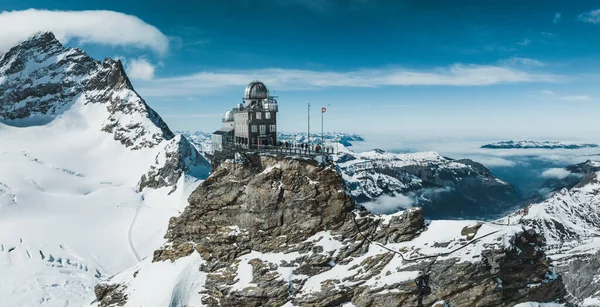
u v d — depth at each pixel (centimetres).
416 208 7888
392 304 6869
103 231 19188
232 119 11300
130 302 8625
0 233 17775
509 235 7225
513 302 7081
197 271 8481
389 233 7869
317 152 8719
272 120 9862
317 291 7431
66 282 15100
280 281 7675
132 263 17012
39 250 16725
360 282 7362
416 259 7281
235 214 8769
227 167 9194
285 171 8481
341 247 7919
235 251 8450
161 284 8538
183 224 9188
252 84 10162
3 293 14012
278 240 8244
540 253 7412
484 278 6912
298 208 8269
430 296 6912
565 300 7500
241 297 7719
